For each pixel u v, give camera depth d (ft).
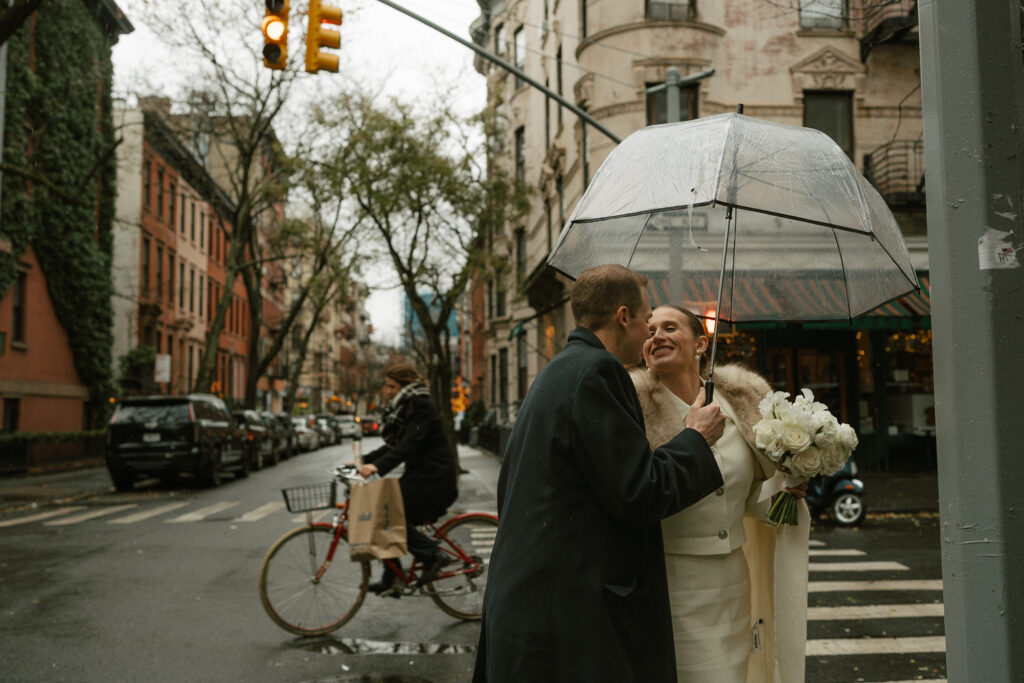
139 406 60.18
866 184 10.12
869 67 61.46
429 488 20.21
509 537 8.14
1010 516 6.70
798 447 9.23
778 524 10.09
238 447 71.31
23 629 20.76
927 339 61.72
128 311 119.34
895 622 21.17
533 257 87.56
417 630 20.62
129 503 52.01
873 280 11.71
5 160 79.61
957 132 7.09
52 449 85.05
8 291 84.74
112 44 89.35
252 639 19.80
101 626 21.02
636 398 8.52
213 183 111.45
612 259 12.17
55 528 39.70
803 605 10.46
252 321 114.42
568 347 8.80
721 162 8.89
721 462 9.64
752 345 60.39
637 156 9.80
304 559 20.30
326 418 192.13
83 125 94.68
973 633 6.70
